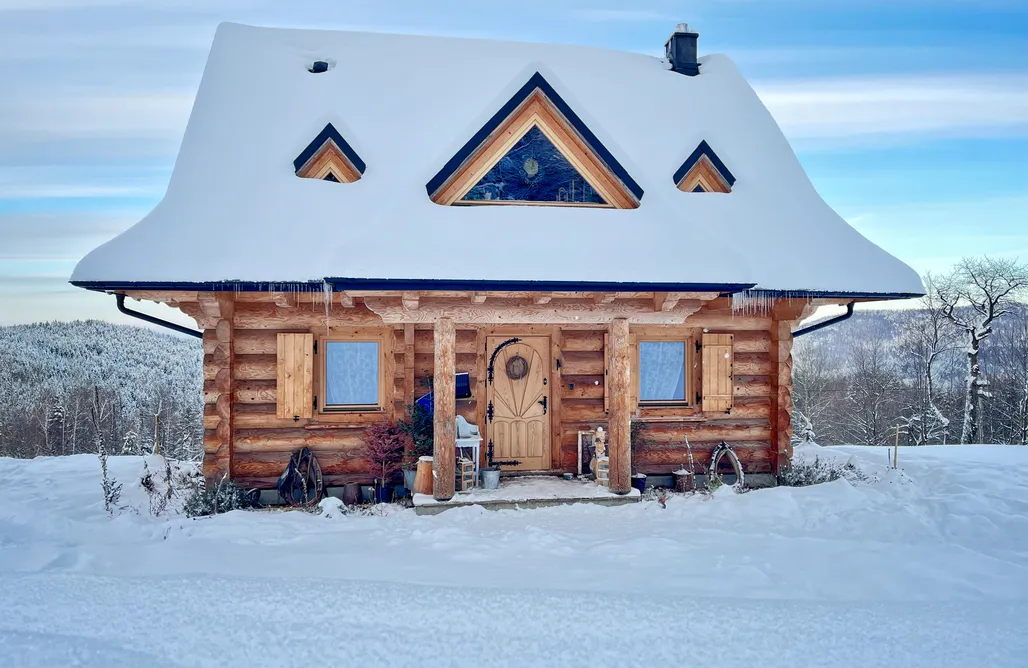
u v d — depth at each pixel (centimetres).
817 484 1150
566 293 1077
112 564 765
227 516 974
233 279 1020
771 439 1278
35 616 612
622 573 748
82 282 1002
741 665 529
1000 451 1667
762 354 1289
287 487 1098
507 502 1048
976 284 3161
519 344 1223
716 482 1194
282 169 1184
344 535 894
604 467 1138
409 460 1121
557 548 838
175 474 1288
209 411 1095
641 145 1354
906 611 644
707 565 774
